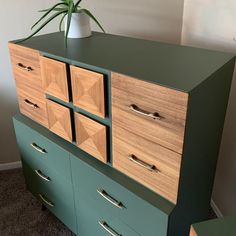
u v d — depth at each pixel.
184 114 0.75
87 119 1.04
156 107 0.80
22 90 1.33
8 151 1.92
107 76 0.90
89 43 1.21
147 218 0.95
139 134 0.89
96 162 1.10
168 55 1.04
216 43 1.30
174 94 0.74
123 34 1.63
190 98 0.74
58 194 1.38
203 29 1.40
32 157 1.43
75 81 1.01
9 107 1.78
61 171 1.26
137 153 0.93
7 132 1.86
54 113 1.18
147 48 1.13
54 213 1.50
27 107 1.36
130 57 1.01
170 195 0.90
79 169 1.14
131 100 0.86
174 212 0.90
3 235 1.47
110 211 1.09
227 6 1.19
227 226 0.74
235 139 1.27
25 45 1.19
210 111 0.92
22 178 1.88
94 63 0.95
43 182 1.45
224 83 0.98
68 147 1.18
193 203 1.06
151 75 0.83
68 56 1.03
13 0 1.49
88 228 1.28
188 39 1.58
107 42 1.23
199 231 0.73
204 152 0.99
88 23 1.31
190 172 0.93
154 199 0.92
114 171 1.05
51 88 1.12
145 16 1.59
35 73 1.19
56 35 1.36
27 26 1.57
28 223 1.54
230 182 1.35
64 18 1.36
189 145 0.84
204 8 1.37
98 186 1.09
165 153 0.84
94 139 1.05
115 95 0.90
